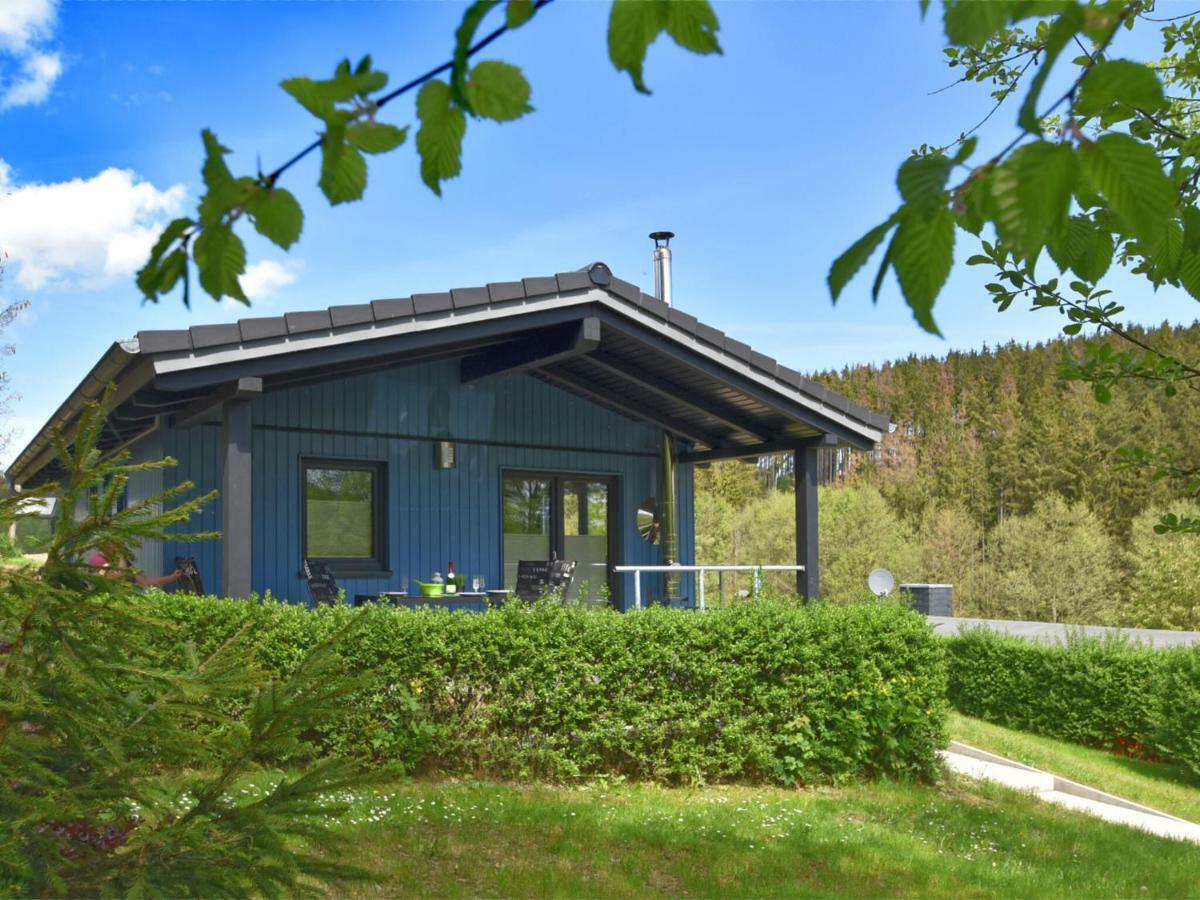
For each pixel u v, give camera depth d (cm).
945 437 4978
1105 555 3822
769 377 1002
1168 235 172
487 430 1134
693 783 757
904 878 575
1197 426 4072
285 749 261
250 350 762
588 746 748
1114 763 1116
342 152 103
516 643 733
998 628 1678
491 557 1127
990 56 389
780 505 3903
